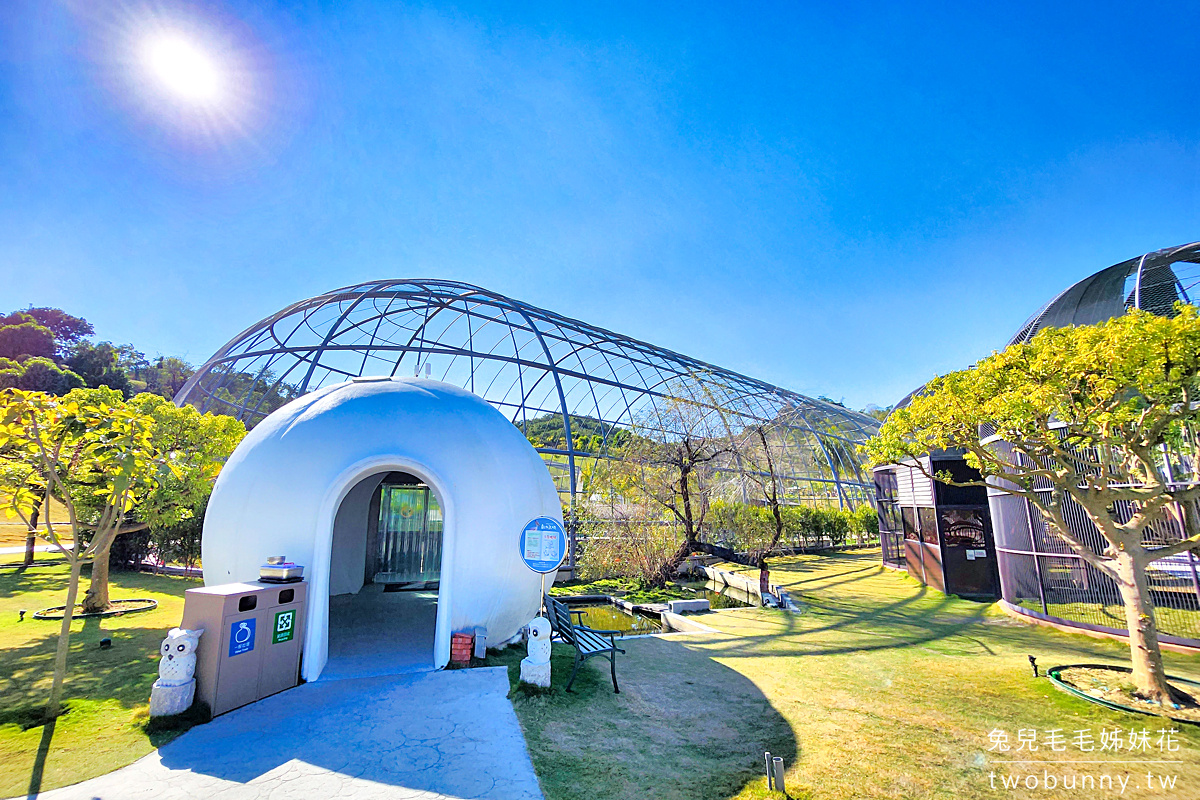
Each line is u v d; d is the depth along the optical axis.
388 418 7.61
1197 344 5.45
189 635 5.60
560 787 4.43
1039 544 11.32
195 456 10.73
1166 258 15.36
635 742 5.35
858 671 7.98
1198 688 6.86
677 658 8.59
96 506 10.33
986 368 7.22
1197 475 6.57
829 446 32.56
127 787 4.28
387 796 4.21
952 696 6.86
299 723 5.46
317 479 7.04
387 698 6.16
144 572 15.82
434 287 24.73
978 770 4.89
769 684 7.33
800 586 16.80
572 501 18.72
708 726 5.83
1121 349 5.75
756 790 4.47
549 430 21.06
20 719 5.53
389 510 13.60
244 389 18.06
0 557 18.12
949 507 15.69
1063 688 6.98
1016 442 7.32
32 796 4.13
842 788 4.54
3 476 6.60
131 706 5.92
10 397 5.38
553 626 7.73
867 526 28.03
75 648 8.15
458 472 7.53
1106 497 6.80
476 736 5.30
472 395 8.99
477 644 7.42
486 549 7.54
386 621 9.39
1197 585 9.31
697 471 17.69
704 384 18.17
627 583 17.61
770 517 20.66
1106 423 6.40
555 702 6.26
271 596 6.25
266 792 4.23
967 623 11.55
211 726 5.36
